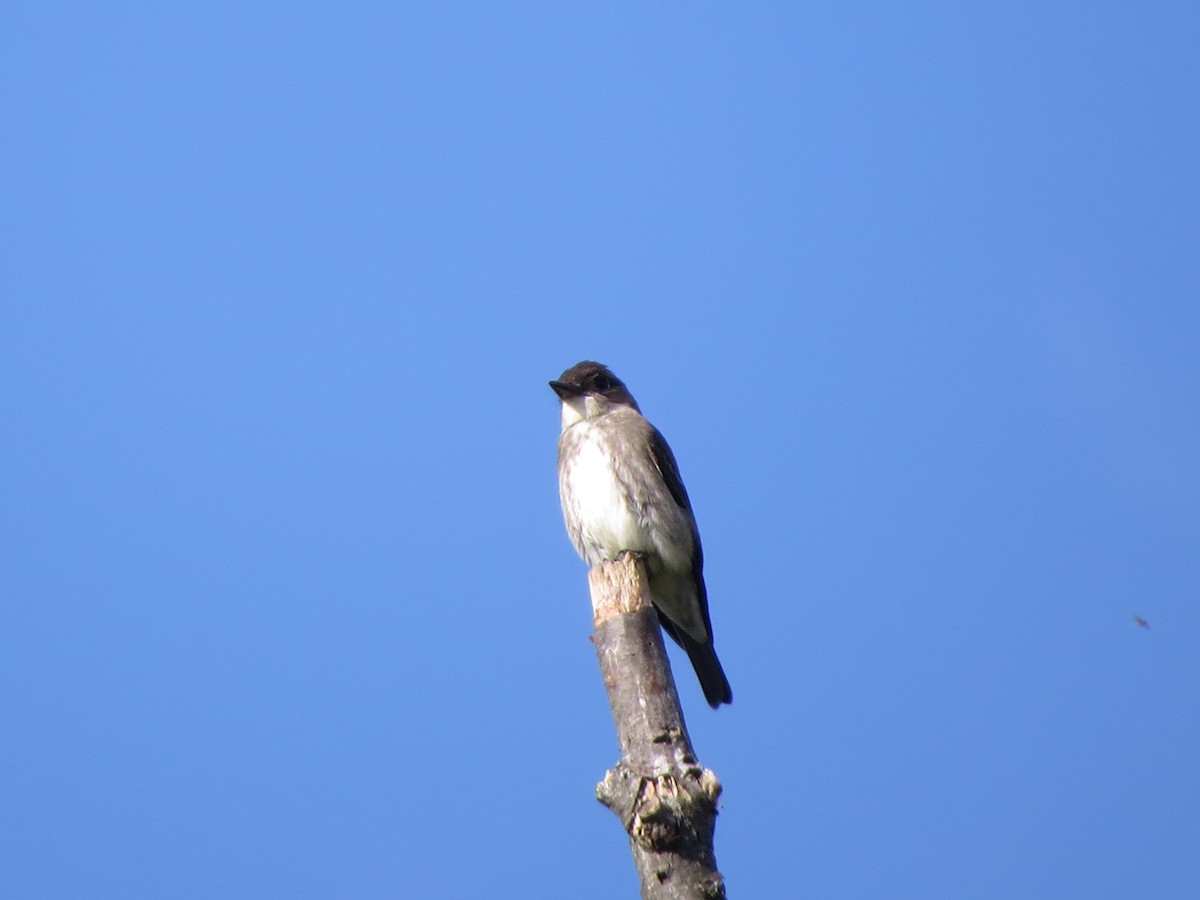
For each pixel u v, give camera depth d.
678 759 9.18
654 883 8.66
